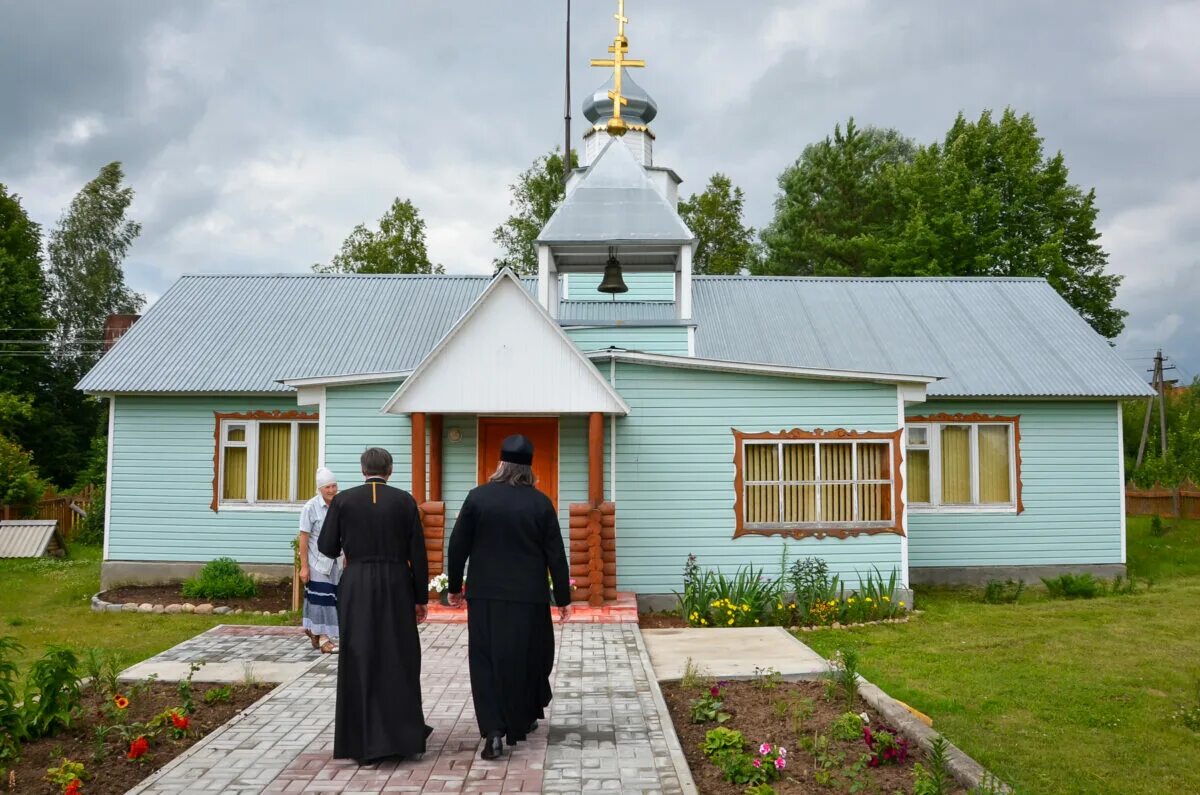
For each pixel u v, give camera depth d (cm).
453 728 695
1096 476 1755
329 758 617
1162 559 2039
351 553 629
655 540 1380
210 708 755
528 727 645
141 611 1448
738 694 797
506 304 1278
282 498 1684
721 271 4722
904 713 704
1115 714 830
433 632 1113
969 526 1734
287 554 1662
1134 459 4744
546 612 654
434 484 1359
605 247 1588
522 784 569
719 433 1391
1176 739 766
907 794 555
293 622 1329
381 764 605
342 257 4566
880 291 2084
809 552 1384
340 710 607
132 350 1759
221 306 1944
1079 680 948
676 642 1053
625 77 2309
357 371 1722
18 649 680
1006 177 3384
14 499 2480
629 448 1387
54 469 4172
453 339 1277
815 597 1313
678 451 1388
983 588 1705
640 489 1383
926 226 3281
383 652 613
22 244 4184
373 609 617
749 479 1395
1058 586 1588
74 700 668
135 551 1683
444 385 1274
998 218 3350
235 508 1672
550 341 1274
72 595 1599
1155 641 1148
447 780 575
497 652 628
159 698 779
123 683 823
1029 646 1119
